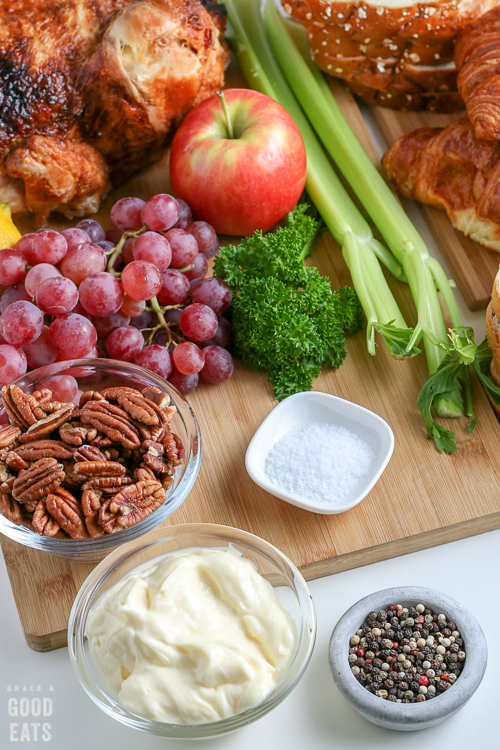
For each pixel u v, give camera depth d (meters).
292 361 0.73
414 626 0.65
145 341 0.74
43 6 0.75
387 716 0.61
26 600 0.66
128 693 0.60
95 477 0.65
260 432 0.70
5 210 0.75
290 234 0.74
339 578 0.69
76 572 0.67
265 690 0.60
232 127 0.77
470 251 0.78
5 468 0.65
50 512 0.64
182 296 0.73
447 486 0.70
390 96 0.84
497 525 0.70
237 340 0.74
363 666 0.64
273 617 0.62
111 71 0.75
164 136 0.80
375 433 0.71
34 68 0.75
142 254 0.72
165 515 0.65
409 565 0.69
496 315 0.70
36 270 0.71
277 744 0.63
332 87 0.87
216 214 0.77
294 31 0.87
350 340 0.76
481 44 0.78
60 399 0.69
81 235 0.73
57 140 0.76
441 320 0.74
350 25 0.80
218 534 0.65
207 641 0.60
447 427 0.72
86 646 0.62
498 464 0.71
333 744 0.63
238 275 0.73
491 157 0.76
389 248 0.79
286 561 0.64
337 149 0.81
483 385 0.73
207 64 0.79
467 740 0.63
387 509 0.69
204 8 0.79
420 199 0.81
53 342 0.69
